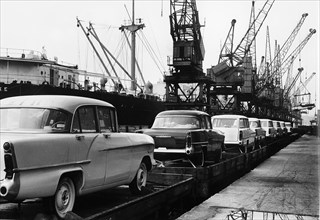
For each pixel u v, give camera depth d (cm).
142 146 715
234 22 5378
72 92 2564
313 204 694
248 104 5622
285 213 620
